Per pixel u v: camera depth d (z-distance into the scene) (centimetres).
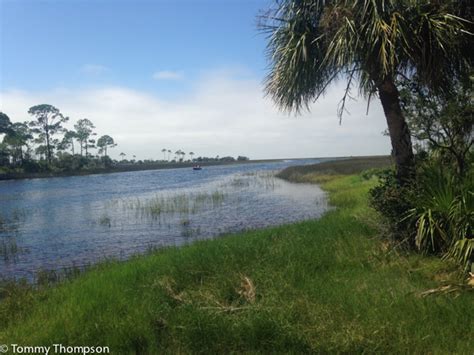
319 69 697
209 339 411
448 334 380
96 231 1465
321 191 2658
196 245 827
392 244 636
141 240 1275
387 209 637
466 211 542
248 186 3450
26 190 3797
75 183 5003
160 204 2144
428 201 595
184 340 418
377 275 551
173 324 446
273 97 759
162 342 421
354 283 528
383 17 581
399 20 574
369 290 493
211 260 646
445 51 580
